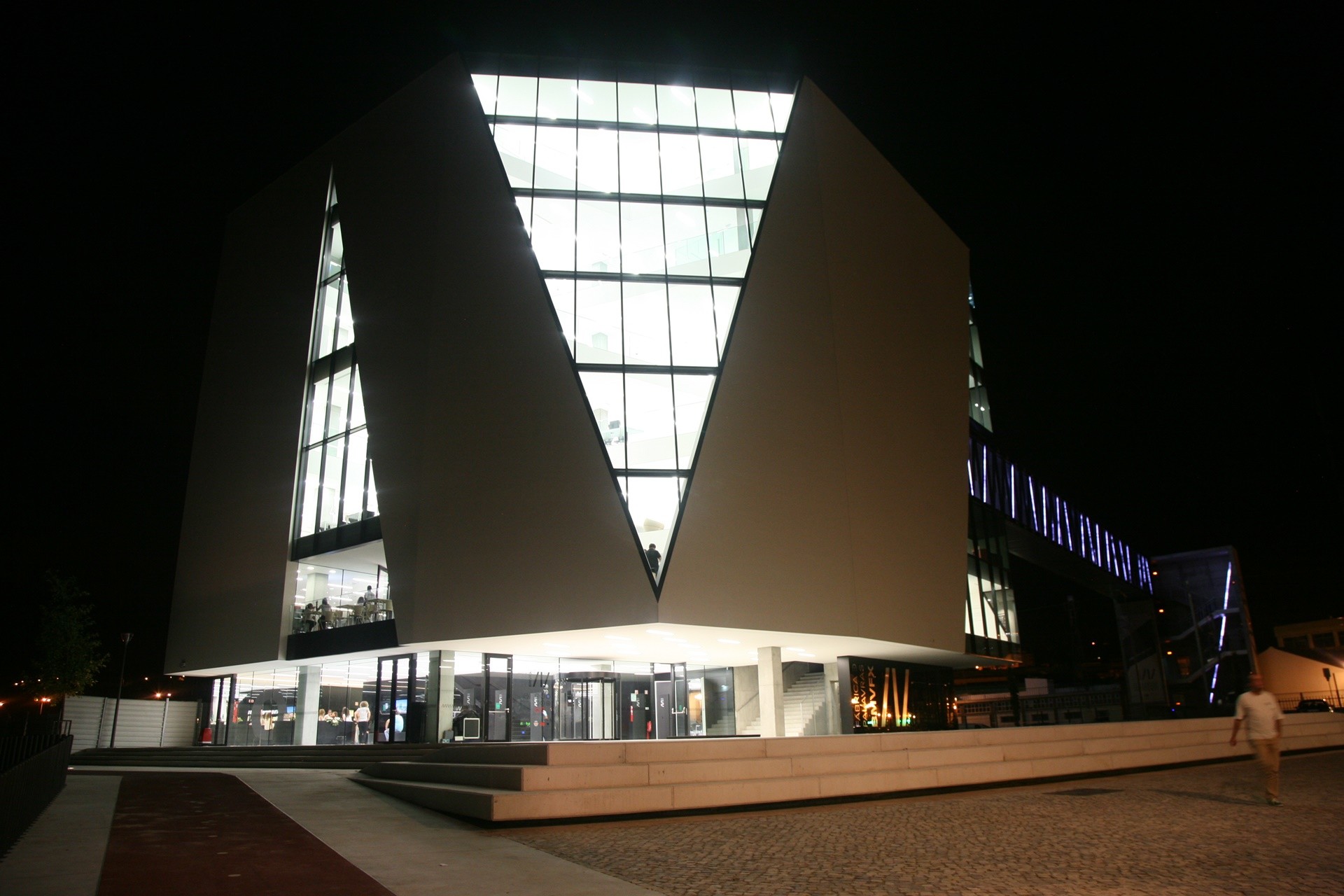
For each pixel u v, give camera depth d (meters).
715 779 10.78
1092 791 12.69
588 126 24.45
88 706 29.45
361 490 23.64
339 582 26.48
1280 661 64.06
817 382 22.84
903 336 26.03
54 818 9.84
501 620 20.38
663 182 24.22
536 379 21.48
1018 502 38.62
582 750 10.20
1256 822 9.34
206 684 31.22
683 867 7.01
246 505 26.72
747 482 21.38
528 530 20.70
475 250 22.55
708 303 23.03
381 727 23.44
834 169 25.23
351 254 24.84
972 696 56.78
